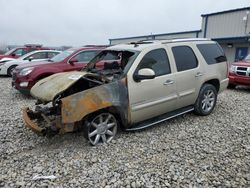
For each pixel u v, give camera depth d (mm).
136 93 4500
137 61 4566
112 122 4508
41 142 4492
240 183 3256
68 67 8203
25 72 7695
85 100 4008
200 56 5707
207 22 21500
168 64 5023
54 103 4074
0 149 4207
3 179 3324
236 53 18891
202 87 5785
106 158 3891
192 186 3186
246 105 7172
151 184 3227
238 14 18781
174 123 5461
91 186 3188
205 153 4074
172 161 3803
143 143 4422
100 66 5680
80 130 4703
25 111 4594
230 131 5051
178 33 25234
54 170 3545
